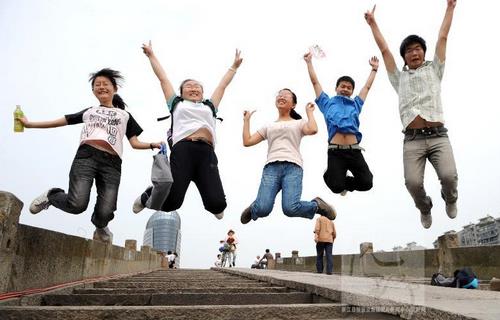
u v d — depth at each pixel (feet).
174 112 12.69
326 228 28.30
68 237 14.93
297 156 13.29
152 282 20.83
